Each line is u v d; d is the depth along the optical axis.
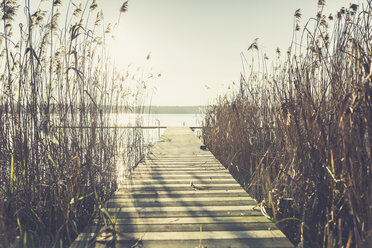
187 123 25.86
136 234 1.76
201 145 5.96
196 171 3.66
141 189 2.79
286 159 2.60
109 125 3.42
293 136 2.34
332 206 1.83
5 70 2.48
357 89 1.69
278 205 2.37
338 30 2.16
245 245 1.62
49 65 2.48
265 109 3.40
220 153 5.38
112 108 3.54
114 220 1.99
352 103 1.69
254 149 3.58
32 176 2.28
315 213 2.06
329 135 1.96
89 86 2.95
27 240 1.87
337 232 1.83
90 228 1.86
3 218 1.78
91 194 2.48
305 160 2.19
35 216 2.11
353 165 1.63
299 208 2.21
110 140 3.40
